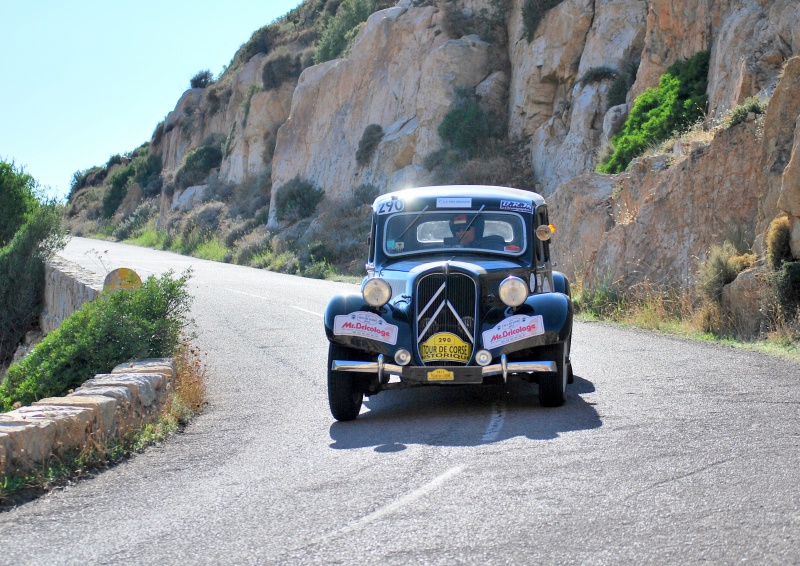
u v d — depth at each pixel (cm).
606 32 3331
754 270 1442
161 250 6031
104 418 786
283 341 1575
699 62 2491
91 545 513
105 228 8219
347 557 461
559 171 3212
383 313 874
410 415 875
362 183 4475
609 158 2725
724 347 1262
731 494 535
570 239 2275
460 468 630
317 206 4759
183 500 603
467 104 4006
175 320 1198
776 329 1316
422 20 4600
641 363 1127
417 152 4159
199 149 7350
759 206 1570
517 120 3809
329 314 871
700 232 1752
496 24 4284
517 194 1023
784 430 702
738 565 425
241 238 5216
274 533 511
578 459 636
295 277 3503
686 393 891
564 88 3606
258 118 6297
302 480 632
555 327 830
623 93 3102
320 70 5328
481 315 855
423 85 4259
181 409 935
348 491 591
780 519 486
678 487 554
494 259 964
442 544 472
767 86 2009
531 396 948
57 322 2480
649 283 1780
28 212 3669
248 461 714
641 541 461
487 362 827
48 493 648
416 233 999
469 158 3850
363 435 786
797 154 1363
